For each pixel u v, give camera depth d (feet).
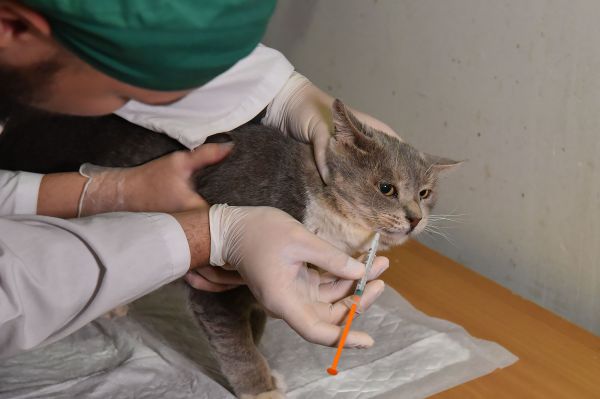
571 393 4.05
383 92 6.26
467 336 4.47
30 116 4.33
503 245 5.43
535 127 4.99
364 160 4.16
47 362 4.17
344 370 4.18
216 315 4.11
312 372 4.19
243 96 4.24
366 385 4.05
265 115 4.59
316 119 4.30
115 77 2.66
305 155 4.26
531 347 4.49
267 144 4.27
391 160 4.21
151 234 3.19
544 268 5.15
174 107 4.18
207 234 3.49
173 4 2.46
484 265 5.61
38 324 2.91
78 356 4.25
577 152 4.74
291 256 3.38
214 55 2.69
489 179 5.42
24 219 3.17
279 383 4.09
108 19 2.45
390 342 4.42
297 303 3.36
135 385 3.93
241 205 4.13
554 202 4.97
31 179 3.95
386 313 4.71
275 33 7.32
